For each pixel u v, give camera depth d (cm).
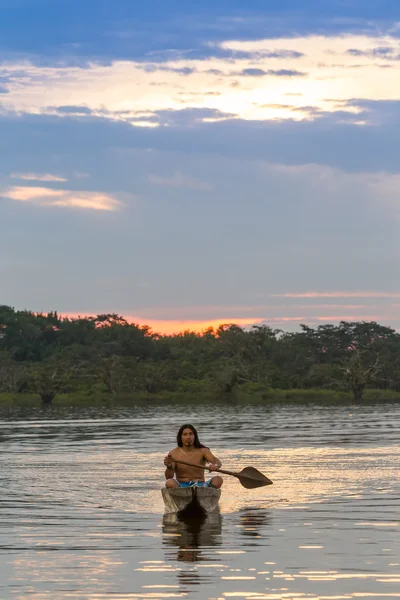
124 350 15262
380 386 12862
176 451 1548
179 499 1390
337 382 11156
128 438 3306
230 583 900
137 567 975
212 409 7075
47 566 983
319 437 3195
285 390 12100
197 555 1037
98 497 1565
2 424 4675
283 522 1264
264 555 1032
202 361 13650
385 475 1856
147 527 1238
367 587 880
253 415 5600
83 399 10825
